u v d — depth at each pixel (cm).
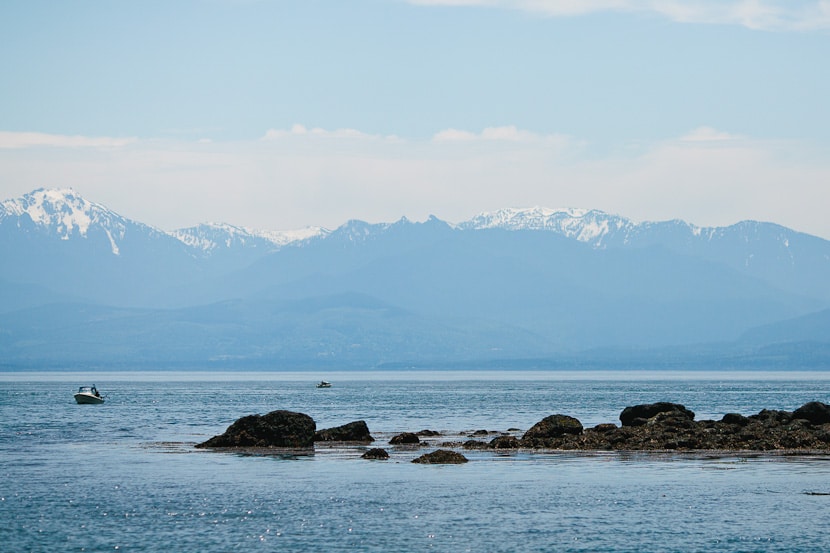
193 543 13062
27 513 14800
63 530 13738
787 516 14562
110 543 13050
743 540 13200
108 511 14950
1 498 15938
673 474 18325
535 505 15425
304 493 16450
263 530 13775
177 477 18138
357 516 14650
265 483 17462
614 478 17888
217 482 17562
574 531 13700
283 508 15212
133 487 17000
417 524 14138
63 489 16812
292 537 13388
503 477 18062
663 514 14725
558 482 17488
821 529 13775
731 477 17938
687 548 12812
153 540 13200
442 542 13138
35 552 12600
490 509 15125
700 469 18925
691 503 15512
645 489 16738
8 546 12888
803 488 16762
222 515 14712
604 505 15412
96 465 19775
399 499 15938
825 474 18250
